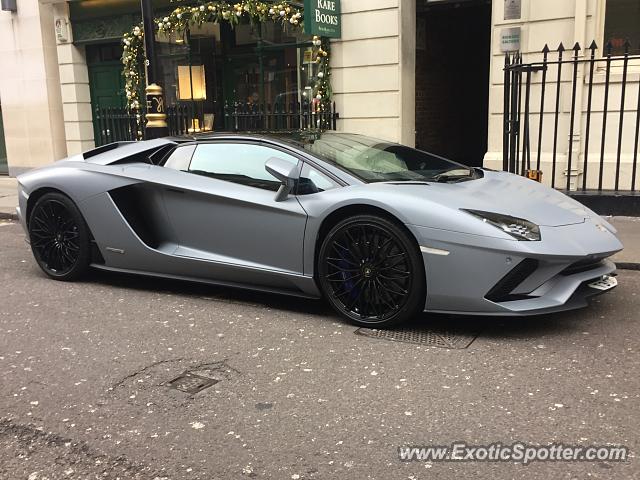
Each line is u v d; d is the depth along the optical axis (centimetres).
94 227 545
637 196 739
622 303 480
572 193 775
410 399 332
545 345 399
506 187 473
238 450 290
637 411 313
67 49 1273
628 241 642
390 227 413
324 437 298
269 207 457
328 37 991
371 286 429
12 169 1380
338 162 466
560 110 849
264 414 322
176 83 1214
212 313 482
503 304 394
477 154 1272
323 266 442
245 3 1036
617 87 816
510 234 389
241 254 480
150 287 557
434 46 1117
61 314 488
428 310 414
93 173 543
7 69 1339
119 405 336
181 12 1092
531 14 844
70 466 282
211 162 506
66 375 376
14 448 298
